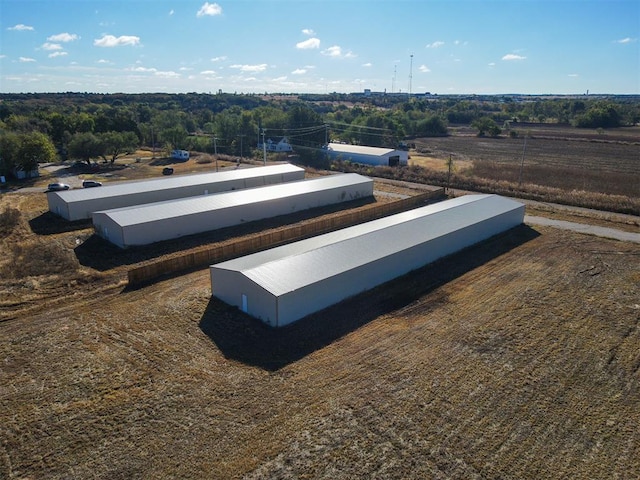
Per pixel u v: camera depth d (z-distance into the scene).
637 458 15.62
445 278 30.66
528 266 32.97
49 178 65.31
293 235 38.25
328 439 16.30
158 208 38.84
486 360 21.19
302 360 20.98
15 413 17.72
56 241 36.69
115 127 100.44
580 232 41.16
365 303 26.83
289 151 92.19
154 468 15.13
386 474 14.85
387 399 18.36
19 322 24.42
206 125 127.31
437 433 16.59
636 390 19.23
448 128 157.62
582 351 22.05
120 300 27.00
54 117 96.81
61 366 20.61
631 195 55.78
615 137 124.38
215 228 40.75
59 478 14.84
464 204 41.31
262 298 23.91
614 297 27.88
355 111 159.88
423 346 22.28
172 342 22.45
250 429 16.77
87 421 17.28
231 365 20.59
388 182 64.62
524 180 65.25
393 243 31.23
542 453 15.77
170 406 18.02
